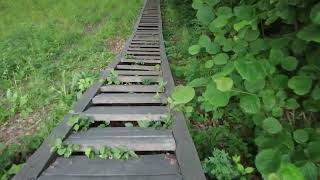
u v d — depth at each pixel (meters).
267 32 2.55
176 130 3.24
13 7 18.81
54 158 2.75
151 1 22.00
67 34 12.30
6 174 2.79
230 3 2.69
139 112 3.85
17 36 11.66
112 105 4.40
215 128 3.80
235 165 2.92
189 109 3.90
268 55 2.12
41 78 6.96
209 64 2.39
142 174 2.47
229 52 2.54
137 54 8.33
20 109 5.16
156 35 11.65
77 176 2.44
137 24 13.84
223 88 1.61
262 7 2.12
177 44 9.98
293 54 2.09
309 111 2.16
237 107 4.11
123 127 3.51
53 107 4.99
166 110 3.93
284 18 1.95
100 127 3.55
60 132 3.13
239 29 2.08
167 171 2.53
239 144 3.54
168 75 5.63
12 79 7.36
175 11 14.35
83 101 4.20
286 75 2.08
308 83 1.74
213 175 2.71
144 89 5.00
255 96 1.84
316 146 1.70
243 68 1.62
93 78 5.63
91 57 8.80
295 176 1.27
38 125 4.39
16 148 3.36
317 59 1.83
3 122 4.71
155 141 2.99
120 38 12.23
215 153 2.80
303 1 1.83
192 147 2.84
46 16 16.83
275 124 1.95
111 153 2.83
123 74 6.01
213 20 2.38
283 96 1.97
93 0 20.56
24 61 8.71
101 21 16.16
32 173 2.41
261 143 1.98
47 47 10.10
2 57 8.67
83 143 2.94
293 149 1.86
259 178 3.17
